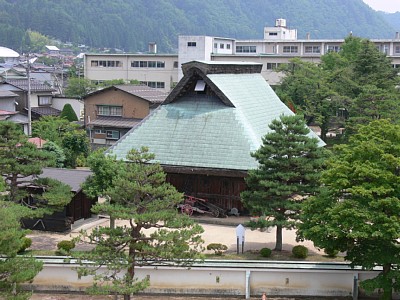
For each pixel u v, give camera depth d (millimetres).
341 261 31156
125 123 67000
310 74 74812
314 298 29016
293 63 83188
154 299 28562
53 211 33594
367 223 25422
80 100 81000
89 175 36562
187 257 25234
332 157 29953
